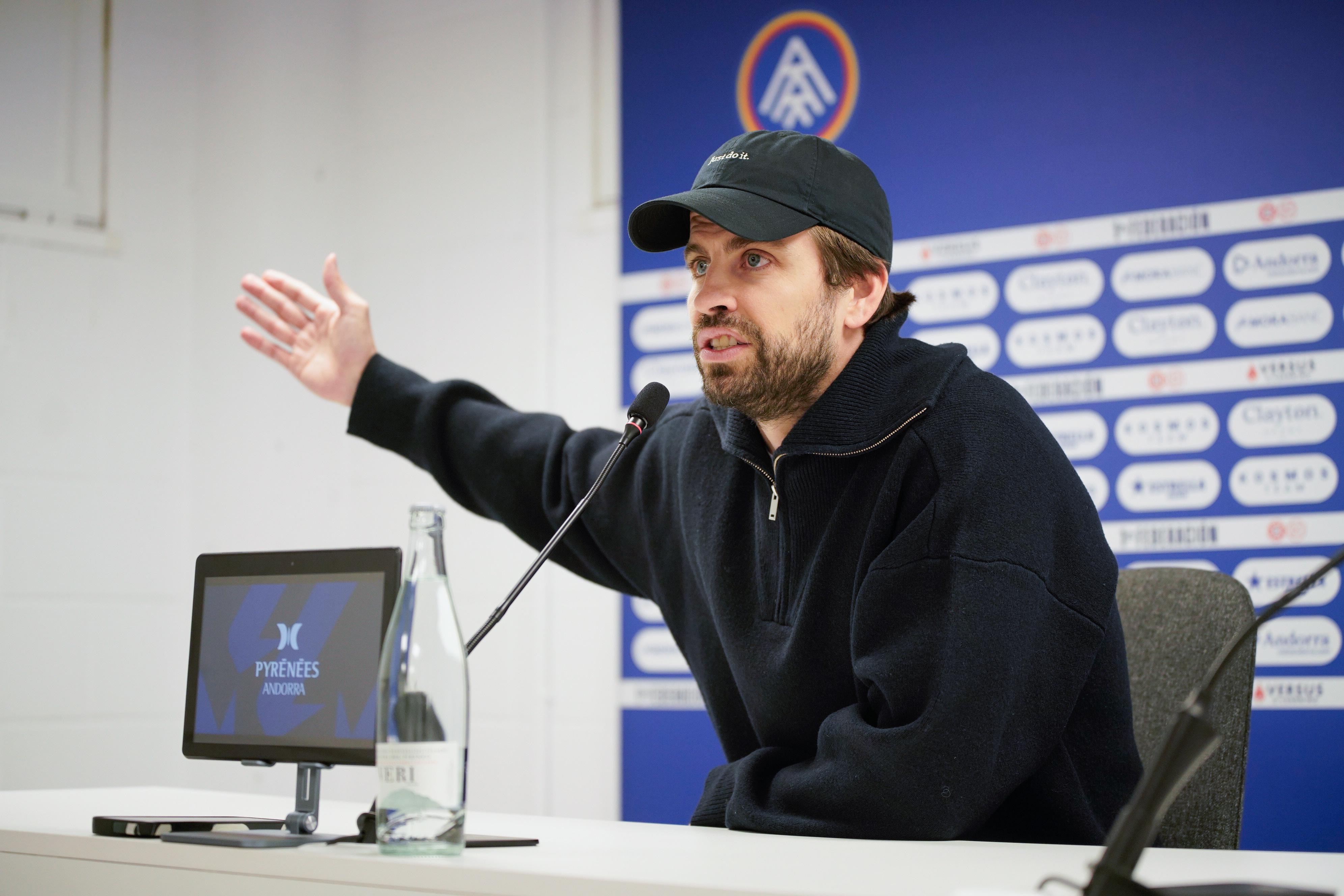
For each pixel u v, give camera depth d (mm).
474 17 3195
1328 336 2234
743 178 1275
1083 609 1213
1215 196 2316
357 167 3285
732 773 1260
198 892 889
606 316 2971
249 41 3141
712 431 1479
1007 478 1198
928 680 1120
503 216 3109
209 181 3148
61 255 2980
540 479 1665
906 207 2564
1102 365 2391
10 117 2967
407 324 3186
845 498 1272
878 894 672
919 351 1324
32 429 2910
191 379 3123
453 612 883
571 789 2871
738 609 1376
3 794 1431
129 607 3002
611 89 3037
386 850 839
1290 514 2248
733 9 2764
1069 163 2436
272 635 1060
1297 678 2213
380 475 3127
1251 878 785
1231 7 2320
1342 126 2232
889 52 2607
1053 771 1218
